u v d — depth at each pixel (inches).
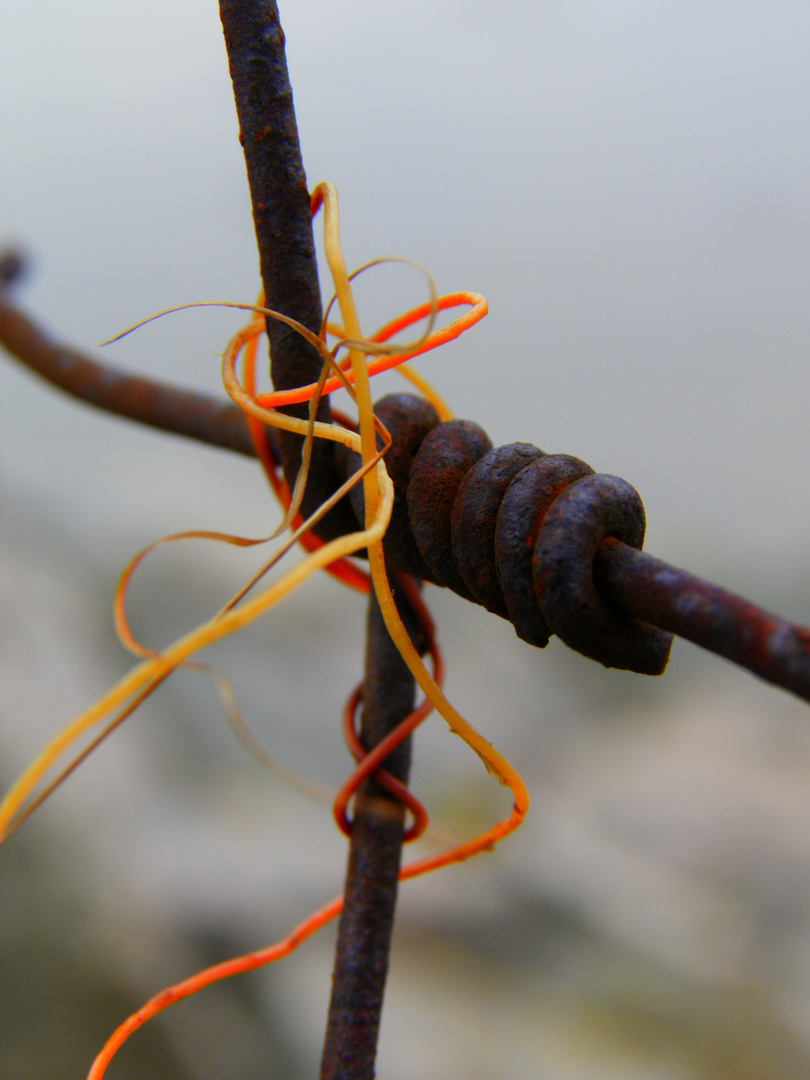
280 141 2.8
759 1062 12.4
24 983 9.4
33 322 4.3
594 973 13.8
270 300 2.9
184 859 12.6
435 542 2.7
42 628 17.1
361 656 20.3
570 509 2.5
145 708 16.7
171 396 3.8
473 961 13.6
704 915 15.2
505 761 2.8
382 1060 11.4
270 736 17.3
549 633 2.6
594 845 16.9
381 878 3.1
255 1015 10.6
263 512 25.0
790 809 17.2
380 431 2.7
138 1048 9.4
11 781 12.4
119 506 23.9
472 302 2.9
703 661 24.0
